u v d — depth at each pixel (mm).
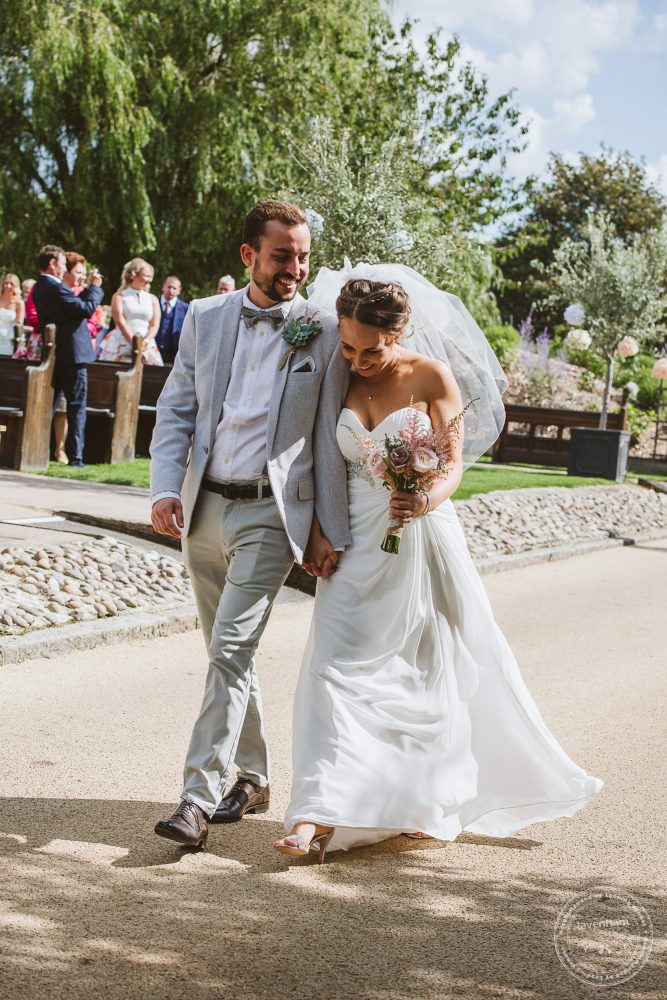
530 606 7938
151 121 20000
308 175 17516
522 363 23469
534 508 11828
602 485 14844
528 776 3688
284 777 4129
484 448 4145
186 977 2562
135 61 20422
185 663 5539
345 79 21656
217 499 3568
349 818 3273
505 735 3686
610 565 10125
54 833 3398
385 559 3531
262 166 21031
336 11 21766
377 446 3432
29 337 11773
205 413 3592
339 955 2729
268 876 3211
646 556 10859
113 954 2650
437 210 18484
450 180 20594
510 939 2883
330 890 3137
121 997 2451
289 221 3514
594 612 7836
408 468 3357
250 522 3510
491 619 3707
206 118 20891
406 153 17141
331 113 20828
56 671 5191
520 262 45844
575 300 19406
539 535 10867
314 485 3576
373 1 22656
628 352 17875
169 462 3605
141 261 12406
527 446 18594
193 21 21078
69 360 10859
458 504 11023
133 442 11758
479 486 12617
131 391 11617
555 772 3689
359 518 3559
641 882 3334
